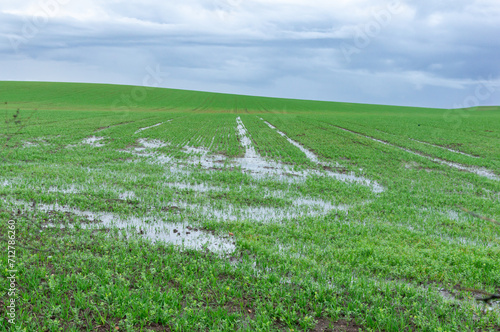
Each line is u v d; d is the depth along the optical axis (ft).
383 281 27.89
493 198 56.80
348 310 23.29
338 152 95.35
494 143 123.44
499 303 25.11
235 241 35.29
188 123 168.45
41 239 32.55
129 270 27.04
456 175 73.26
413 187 61.26
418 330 21.57
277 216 44.04
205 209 45.27
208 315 22.24
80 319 21.63
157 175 62.64
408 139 127.54
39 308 21.93
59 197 46.01
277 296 24.91
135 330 20.62
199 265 28.86
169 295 23.73
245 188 55.83
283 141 114.01
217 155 87.40
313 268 28.84
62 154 78.28
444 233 40.16
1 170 59.31
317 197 53.16
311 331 21.50
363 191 56.24
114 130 125.59
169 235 36.32
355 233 38.52
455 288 27.40
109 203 45.03
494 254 33.53
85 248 31.42
